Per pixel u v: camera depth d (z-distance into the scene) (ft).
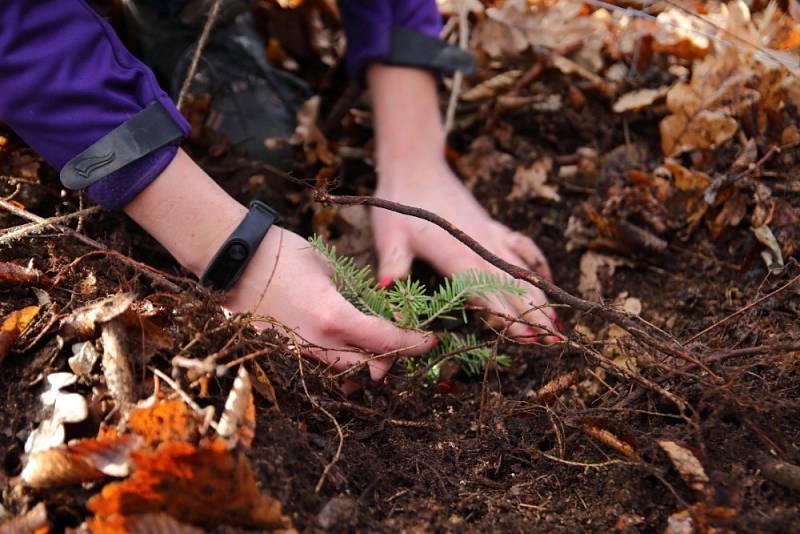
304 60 3.64
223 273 2.40
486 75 3.53
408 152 3.06
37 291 2.36
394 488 2.21
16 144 2.88
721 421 2.21
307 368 2.31
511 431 2.36
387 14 3.10
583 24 3.50
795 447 2.15
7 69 2.29
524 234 3.11
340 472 2.16
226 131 3.22
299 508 2.04
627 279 2.94
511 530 2.10
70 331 2.23
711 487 2.06
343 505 2.06
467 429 2.41
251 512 1.93
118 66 2.40
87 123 2.34
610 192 3.07
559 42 3.48
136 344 2.19
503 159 3.27
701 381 2.19
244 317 2.23
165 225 2.42
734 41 3.11
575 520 2.13
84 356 2.21
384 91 3.11
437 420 2.45
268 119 3.26
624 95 3.29
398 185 3.02
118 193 2.38
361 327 2.40
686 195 2.97
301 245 2.48
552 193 3.16
